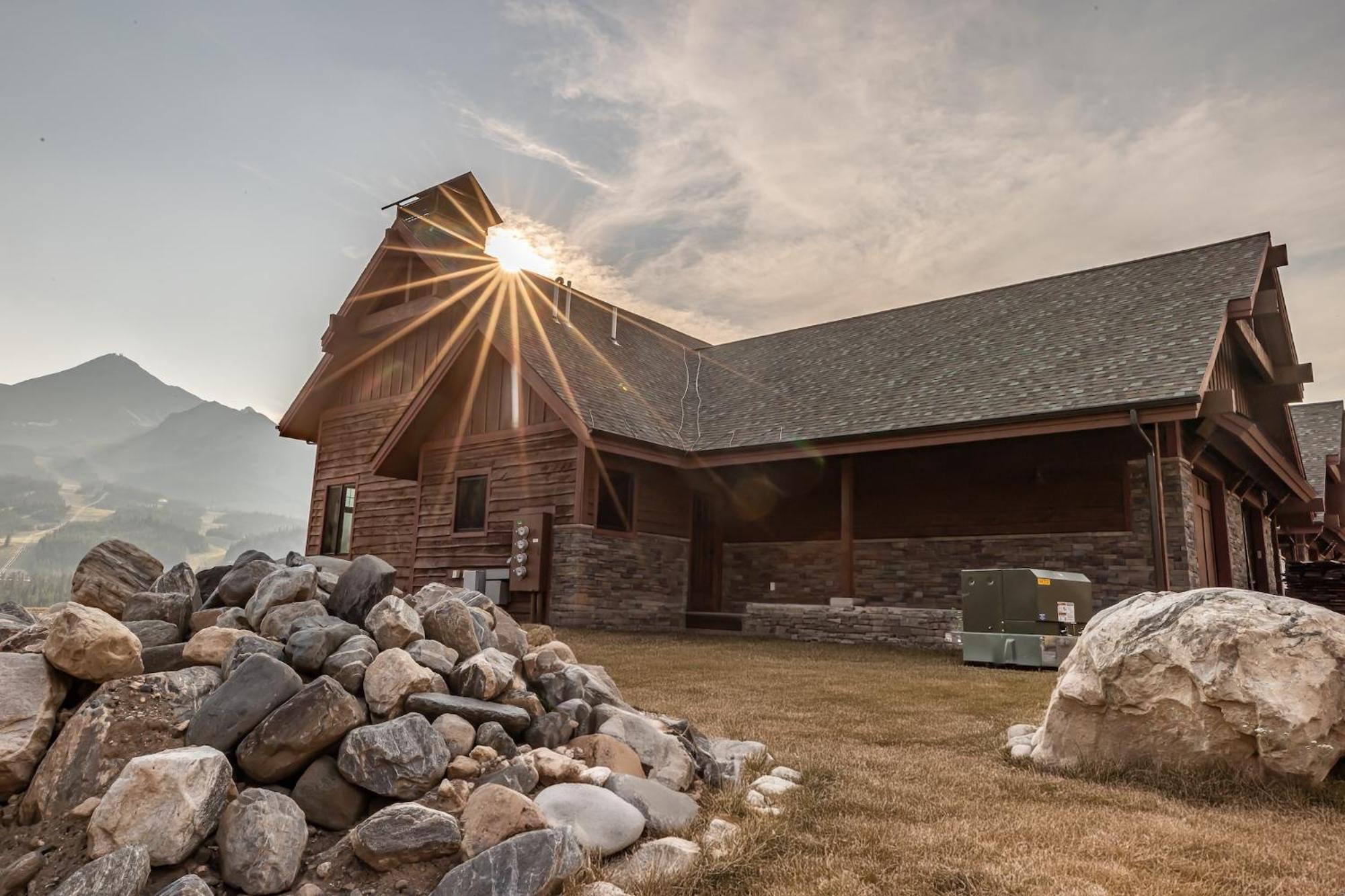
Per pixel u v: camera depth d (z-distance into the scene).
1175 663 4.75
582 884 2.96
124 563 4.82
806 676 8.97
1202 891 2.97
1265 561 19.00
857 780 4.54
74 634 3.46
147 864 2.67
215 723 3.42
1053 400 12.83
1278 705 4.38
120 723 3.34
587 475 15.54
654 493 17.00
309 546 21.86
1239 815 4.02
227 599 4.88
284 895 2.79
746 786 4.31
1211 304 14.05
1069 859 3.28
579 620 15.03
